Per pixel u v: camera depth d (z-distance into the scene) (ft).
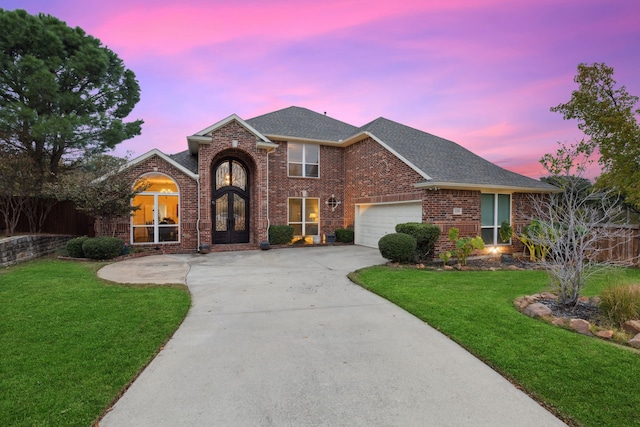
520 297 20.34
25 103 46.26
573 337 14.37
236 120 46.50
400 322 16.84
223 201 50.14
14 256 32.19
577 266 18.61
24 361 12.09
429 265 33.68
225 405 9.71
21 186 37.24
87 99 51.47
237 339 14.71
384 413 9.35
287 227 50.78
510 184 41.24
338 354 13.17
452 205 38.75
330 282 26.12
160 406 9.64
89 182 37.27
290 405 9.73
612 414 9.14
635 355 12.60
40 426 8.61
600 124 31.86
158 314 17.60
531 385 10.67
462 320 16.58
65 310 17.88
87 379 10.99
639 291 16.20
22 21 43.32
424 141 51.80
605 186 31.55
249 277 28.02
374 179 48.88
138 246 42.63
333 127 61.93
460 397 10.14
